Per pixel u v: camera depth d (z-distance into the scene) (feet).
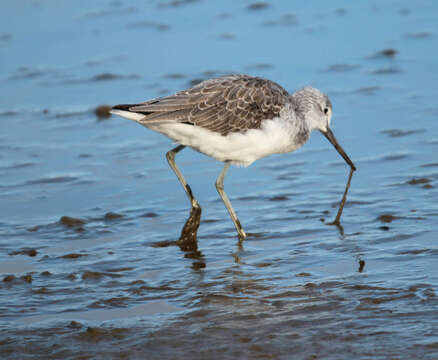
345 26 74.90
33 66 70.59
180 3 86.12
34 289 33.88
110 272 35.65
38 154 52.95
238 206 43.80
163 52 71.67
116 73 67.46
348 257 35.88
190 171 49.49
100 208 44.04
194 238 39.11
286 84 62.08
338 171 47.80
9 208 44.37
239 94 39.50
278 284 33.37
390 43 69.62
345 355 26.91
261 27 76.38
